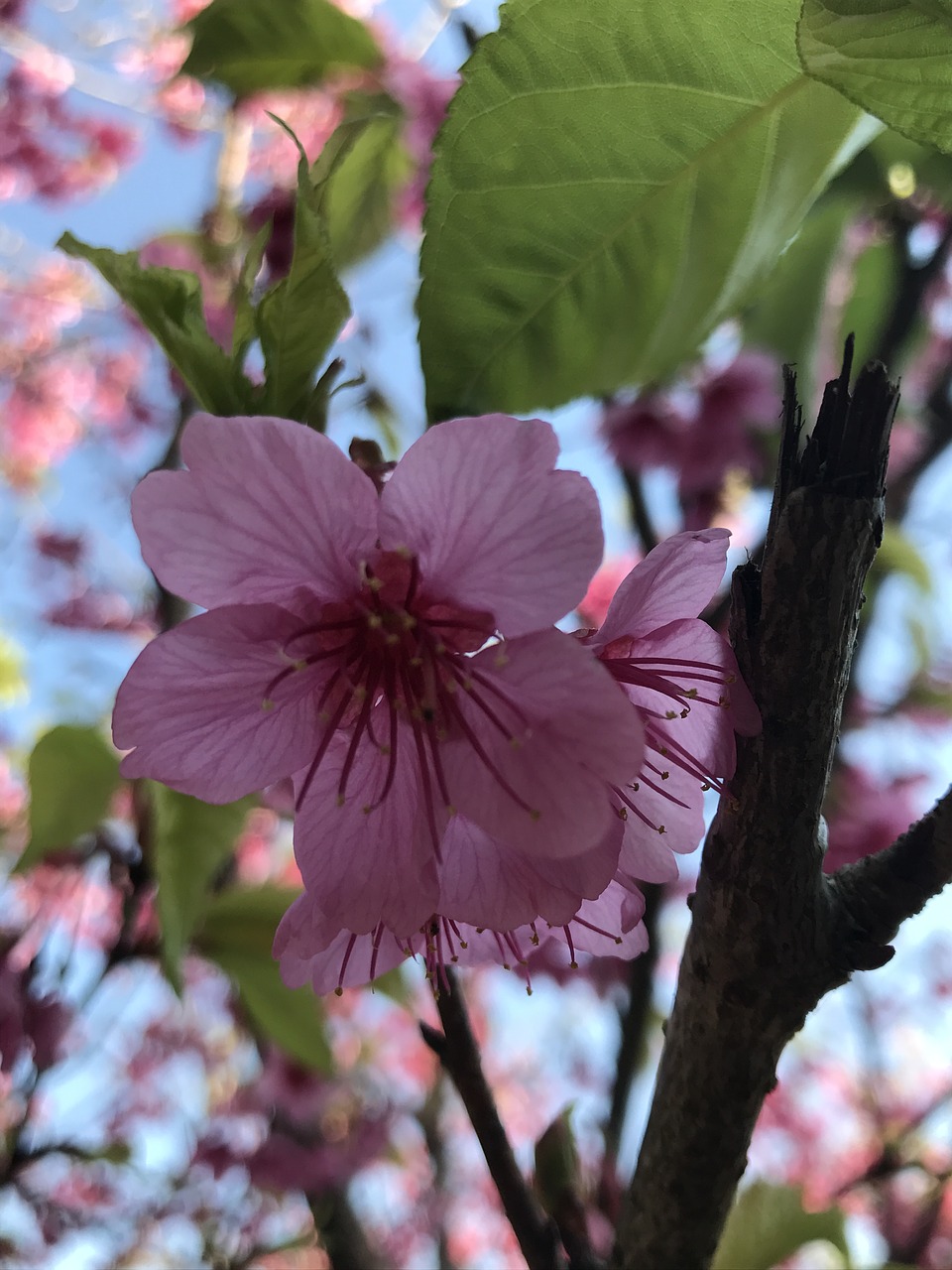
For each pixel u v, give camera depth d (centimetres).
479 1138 7
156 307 8
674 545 7
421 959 8
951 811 6
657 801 8
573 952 8
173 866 12
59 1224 26
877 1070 43
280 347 8
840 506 6
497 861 7
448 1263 33
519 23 7
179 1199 28
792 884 6
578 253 9
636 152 8
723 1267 11
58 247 8
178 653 7
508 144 8
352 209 16
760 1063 7
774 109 8
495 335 9
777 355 17
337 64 15
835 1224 11
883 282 18
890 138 13
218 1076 39
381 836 7
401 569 7
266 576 7
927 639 22
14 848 20
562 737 6
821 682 6
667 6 7
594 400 9
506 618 7
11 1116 18
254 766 7
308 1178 22
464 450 7
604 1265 7
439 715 7
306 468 7
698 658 7
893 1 6
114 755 14
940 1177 23
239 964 15
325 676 7
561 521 7
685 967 7
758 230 9
